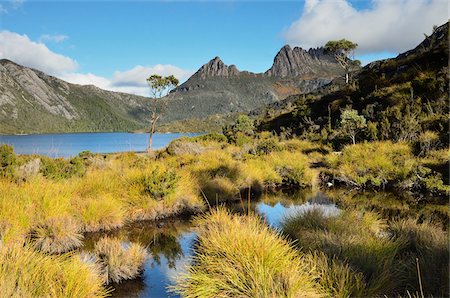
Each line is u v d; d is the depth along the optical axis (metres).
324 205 9.20
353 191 11.29
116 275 4.71
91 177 8.96
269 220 7.48
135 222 7.48
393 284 3.86
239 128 39.94
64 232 5.89
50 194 6.76
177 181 8.66
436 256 4.32
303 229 5.94
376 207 8.88
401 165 12.35
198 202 8.52
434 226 6.23
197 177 10.22
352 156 15.00
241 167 11.96
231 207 8.81
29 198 6.48
